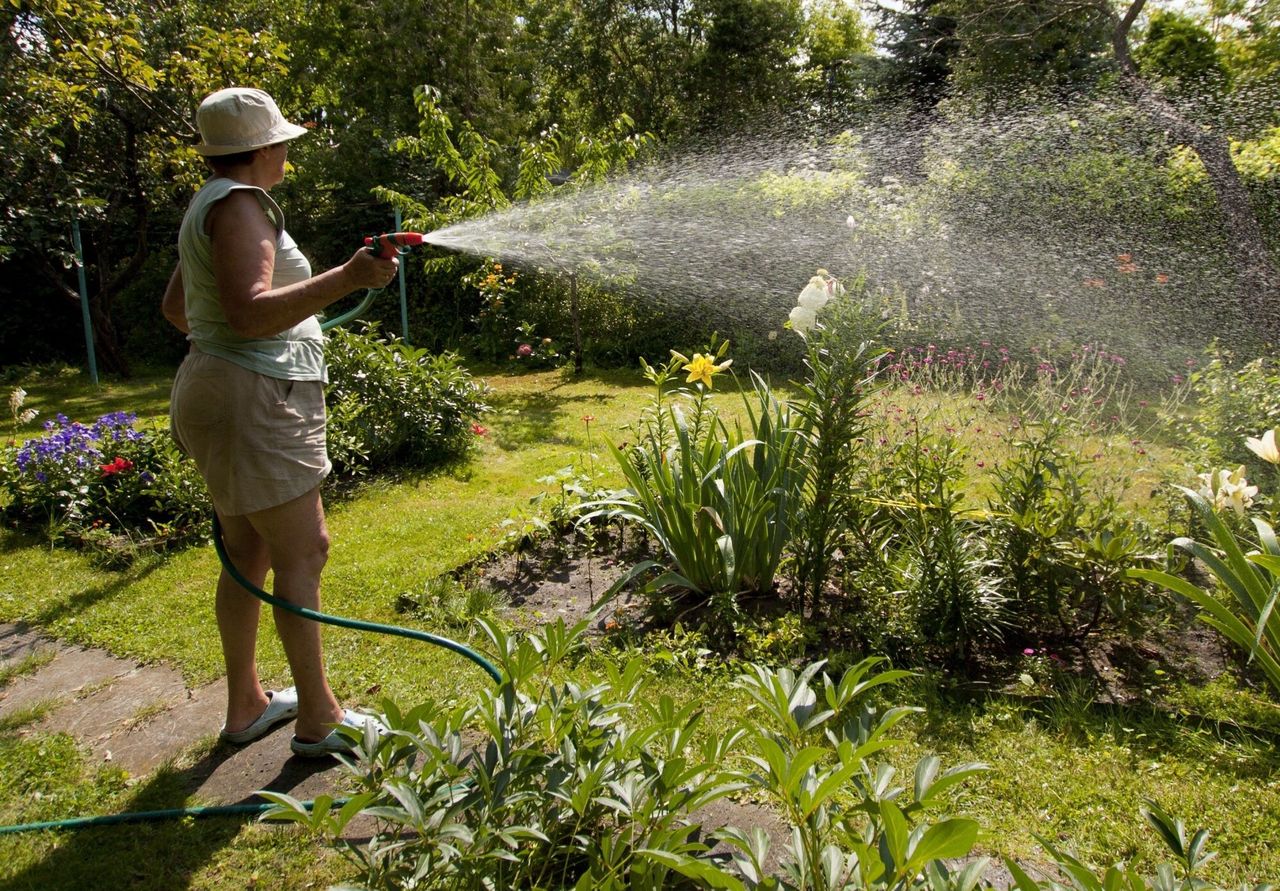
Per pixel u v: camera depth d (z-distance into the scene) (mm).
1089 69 10109
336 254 12961
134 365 12367
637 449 4309
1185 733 2455
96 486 4941
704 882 1671
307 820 1431
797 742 1456
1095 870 1909
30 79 8312
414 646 3193
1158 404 5773
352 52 15430
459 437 6262
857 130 11680
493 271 11188
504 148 12844
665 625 3387
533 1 18484
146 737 2613
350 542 4469
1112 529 3303
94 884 1984
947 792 2188
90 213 10328
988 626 3031
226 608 2420
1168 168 7770
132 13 8922
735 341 9586
